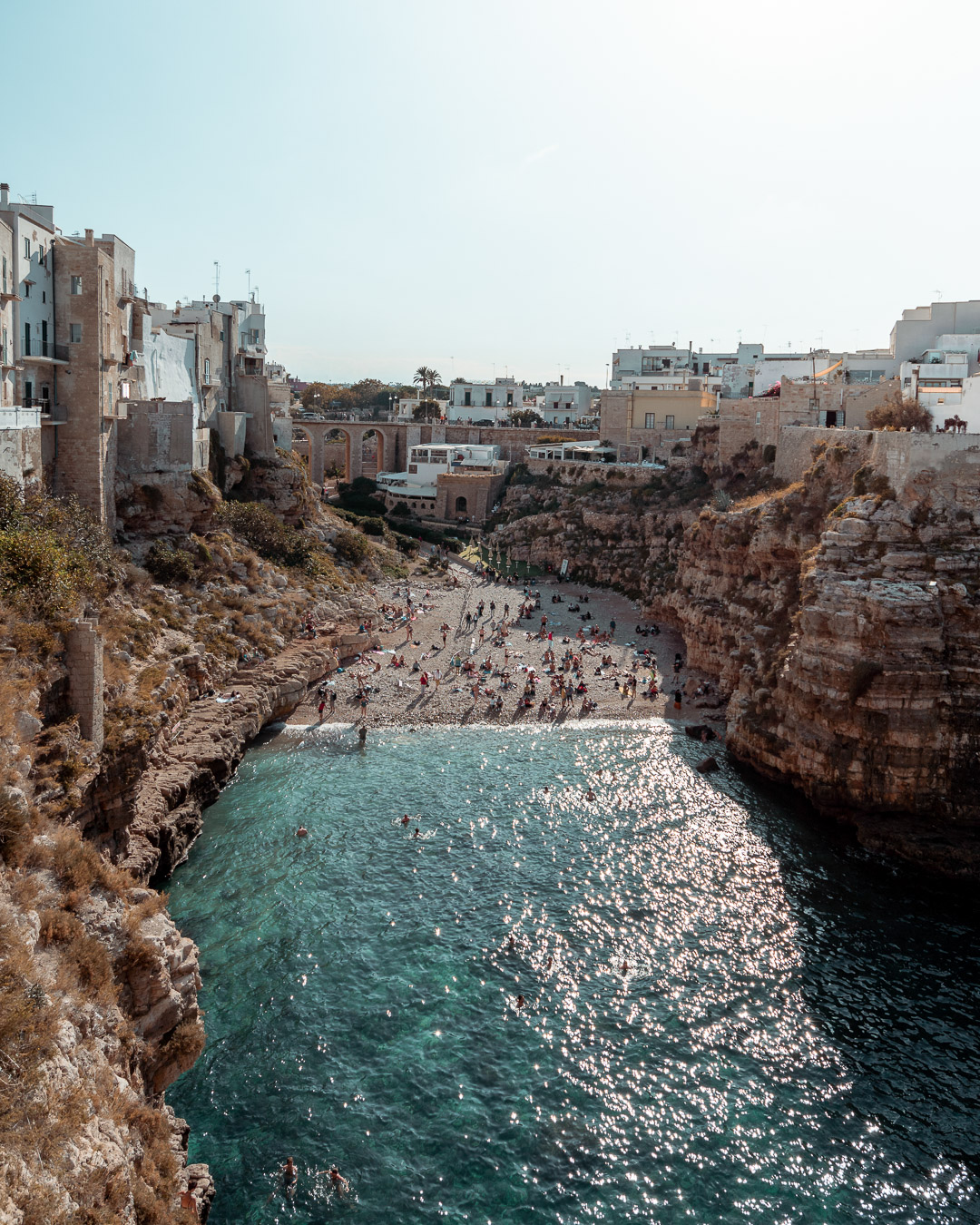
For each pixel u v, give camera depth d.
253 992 34.28
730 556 72.31
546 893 41.41
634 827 47.66
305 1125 28.58
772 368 105.69
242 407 91.38
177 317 86.69
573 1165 27.47
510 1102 29.70
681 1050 32.09
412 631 83.25
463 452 146.00
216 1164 27.02
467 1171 27.14
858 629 45.53
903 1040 32.72
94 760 31.95
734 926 39.03
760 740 53.03
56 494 56.84
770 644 58.12
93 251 55.84
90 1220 17.47
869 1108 29.75
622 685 70.62
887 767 45.28
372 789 51.75
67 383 56.47
